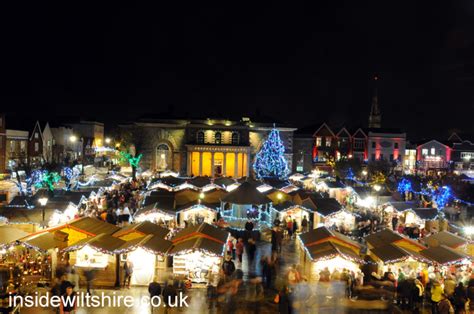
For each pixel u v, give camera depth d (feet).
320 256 72.08
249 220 124.06
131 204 139.03
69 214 109.09
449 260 72.54
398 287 67.31
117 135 329.52
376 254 76.33
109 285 73.87
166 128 274.36
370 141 312.91
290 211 122.11
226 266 71.87
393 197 141.28
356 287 69.26
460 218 143.43
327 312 63.31
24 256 75.87
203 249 71.77
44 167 183.73
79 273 73.20
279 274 82.53
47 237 74.28
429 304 68.95
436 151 326.65
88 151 318.24
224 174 275.59
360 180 248.11
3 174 163.02
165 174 238.27
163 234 83.41
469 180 223.71
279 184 170.09
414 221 124.16
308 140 310.24
